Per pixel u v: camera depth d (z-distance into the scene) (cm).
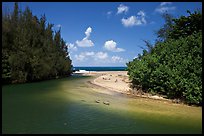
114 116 1576
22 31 3966
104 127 1333
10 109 1694
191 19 2706
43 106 1820
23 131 1223
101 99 2189
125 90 2808
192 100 1969
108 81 3875
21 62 3803
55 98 2191
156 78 2403
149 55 2719
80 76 6128
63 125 1345
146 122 1458
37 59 4094
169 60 2316
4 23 3675
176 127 1374
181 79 2064
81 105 1891
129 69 3097
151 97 2392
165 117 1595
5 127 1281
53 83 3841
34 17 4481
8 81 3666
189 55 2138
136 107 1884
